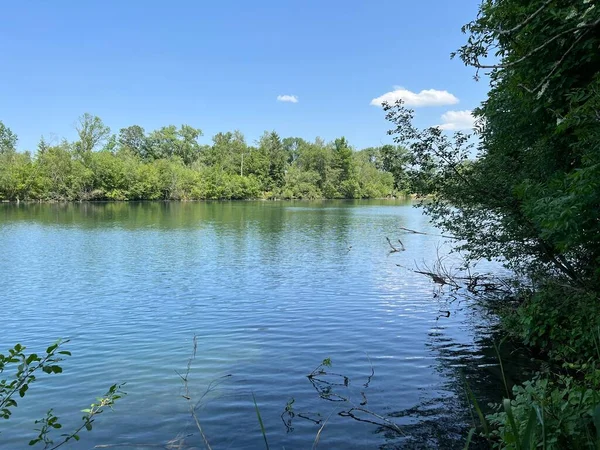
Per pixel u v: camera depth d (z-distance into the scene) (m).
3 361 3.83
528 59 6.20
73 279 16.05
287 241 27.30
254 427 5.60
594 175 4.45
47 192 74.69
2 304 12.50
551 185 5.49
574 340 7.27
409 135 9.41
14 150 84.19
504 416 3.56
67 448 5.15
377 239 28.31
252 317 11.09
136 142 116.62
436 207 10.02
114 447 5.17
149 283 15.34
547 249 8.33
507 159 8.91
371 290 14.14
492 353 8.31
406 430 5.50
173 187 89.38
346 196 108.00
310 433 5.45
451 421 5.71
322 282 15.44
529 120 7.77
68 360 8.14
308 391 6.69
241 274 16.98
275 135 112.88
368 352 8.48
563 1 5.40
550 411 3.32
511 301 11.14
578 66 6.12
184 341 9.22
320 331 9.89
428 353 8.39
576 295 7.71
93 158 79.81
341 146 107.25
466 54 7.06
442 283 14.52
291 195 102.00
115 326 10.37
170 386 6.91
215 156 115.06
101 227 35.06
